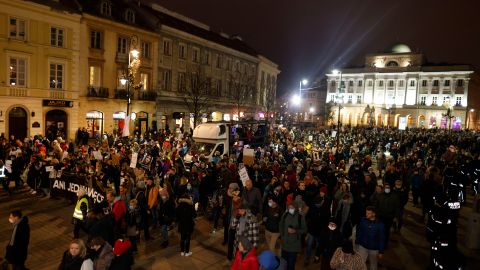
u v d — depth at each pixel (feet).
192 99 139.85
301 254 35.19
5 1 89.45
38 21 96.68
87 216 32.71
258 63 203.92
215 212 42.91
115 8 120.57
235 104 179.63
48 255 33.01
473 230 37.55
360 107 326.24
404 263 33.37
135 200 34.12
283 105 287.48
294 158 62.75
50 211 45.78
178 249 35.29
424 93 304.91
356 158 71.10
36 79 97.55
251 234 28.78
